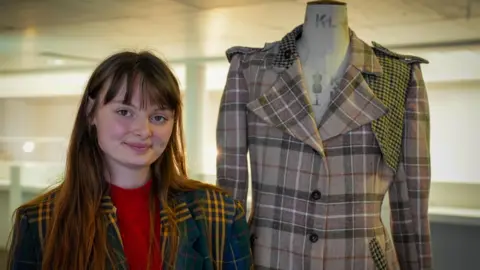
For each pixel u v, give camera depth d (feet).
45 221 3.26
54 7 9.23
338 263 3.86
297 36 4.17
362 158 3.90
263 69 4.05
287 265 3.89
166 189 3.48
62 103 13.67
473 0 7.97
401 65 4.09
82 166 3.33
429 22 9.14
